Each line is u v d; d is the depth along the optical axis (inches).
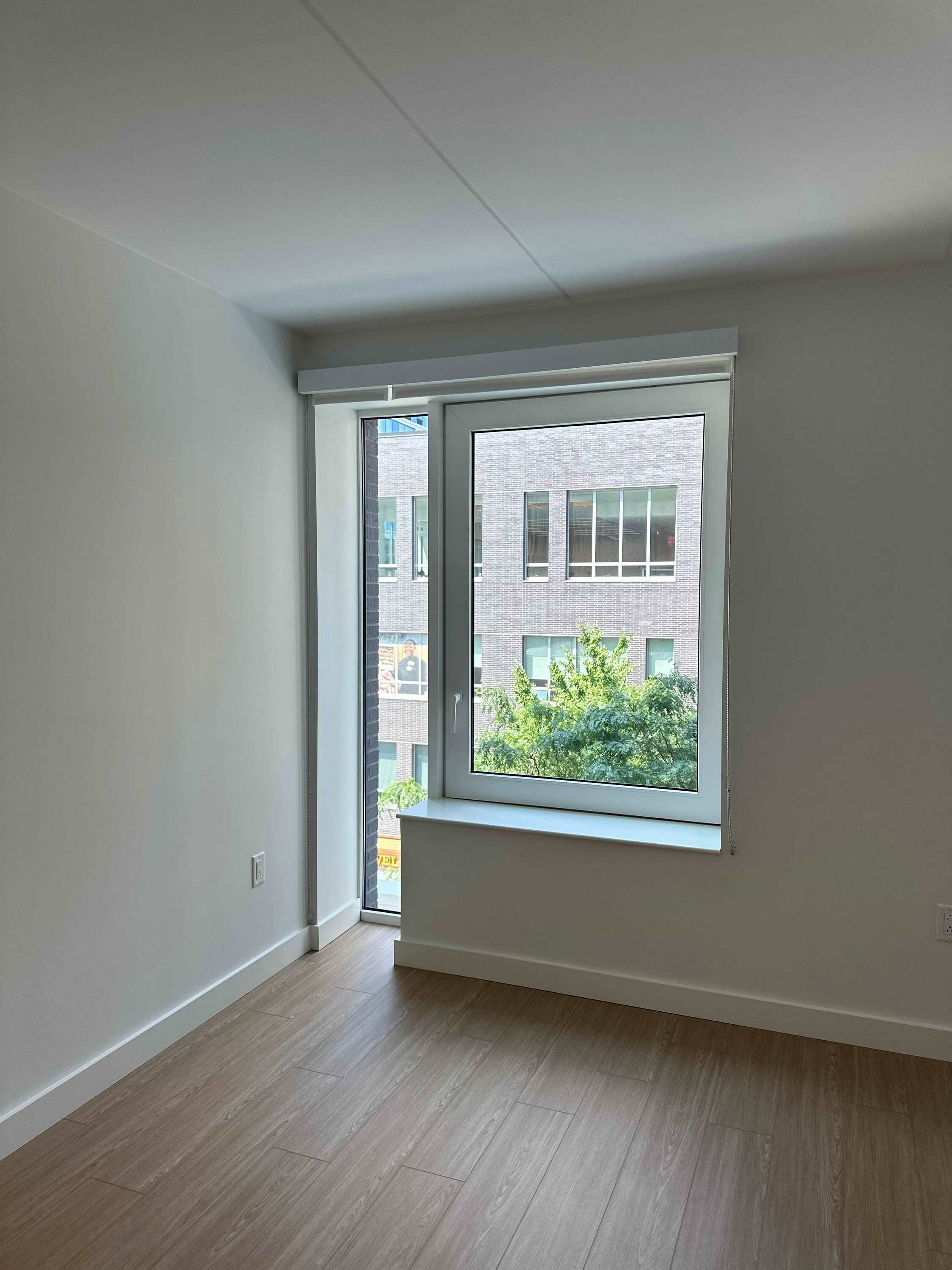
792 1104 94.7
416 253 98.3
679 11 55.4
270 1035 109.5
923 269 100.8
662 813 124.1
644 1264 72.6
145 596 101.3
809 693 106.8
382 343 126.5
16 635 85.4
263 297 113.6
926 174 79.2
